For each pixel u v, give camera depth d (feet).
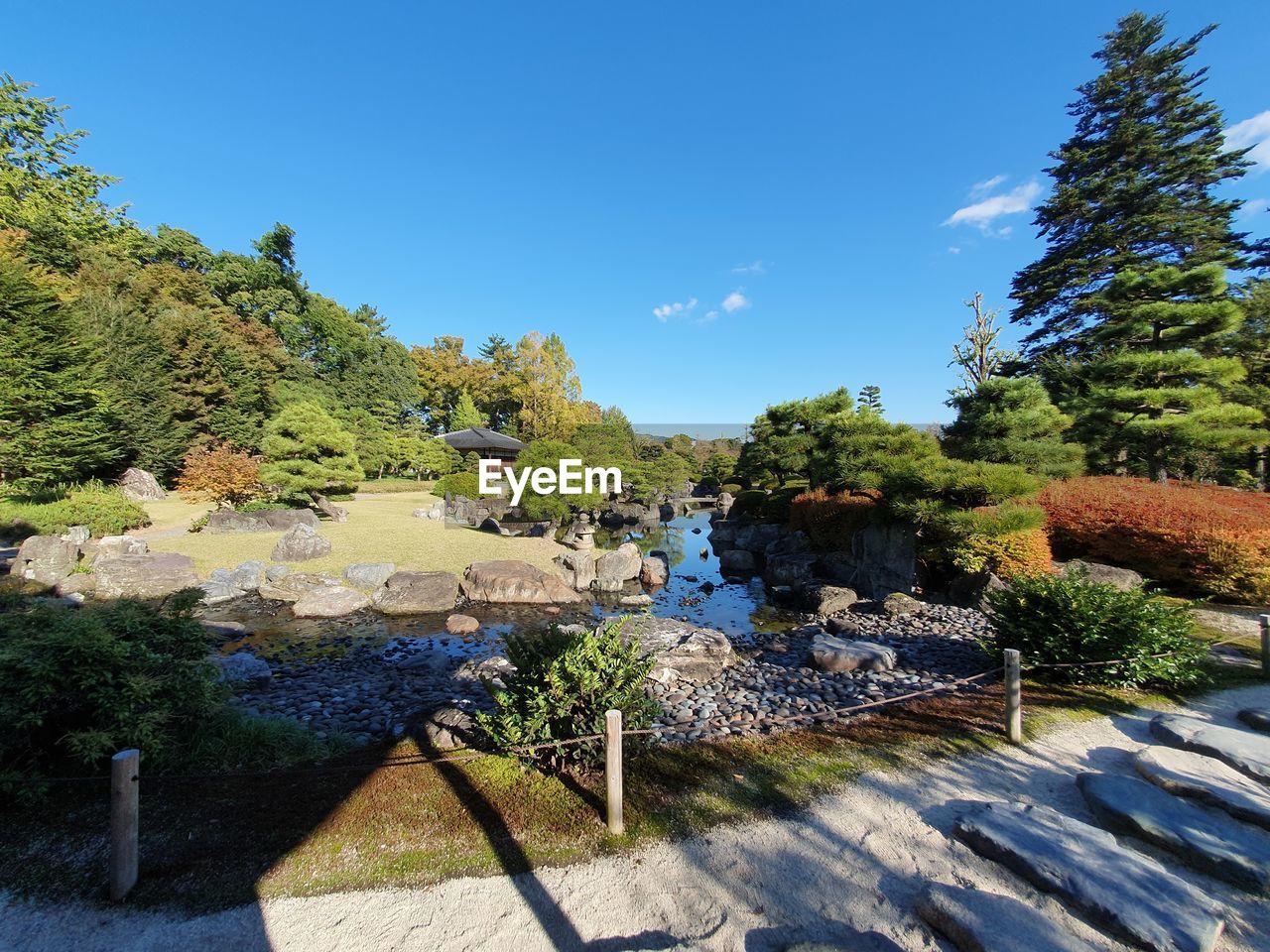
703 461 211.61
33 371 53.31
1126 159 71.67
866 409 62.28
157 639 13.96
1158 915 8.43
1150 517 32.63
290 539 44.83
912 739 15.58
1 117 95.25
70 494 52.54
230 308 116.26
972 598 32.76
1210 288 43.62
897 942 8.57
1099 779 12.58
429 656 28.19
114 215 107.14
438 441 118.83
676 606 41.88
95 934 8.68
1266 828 10.78
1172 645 18.67
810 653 24.61
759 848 10.91
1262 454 57.11
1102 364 44.32
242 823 11.54
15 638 12.57
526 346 155.02
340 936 8.73
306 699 22.30
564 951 8.45
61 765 12.57
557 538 73.00
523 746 13.29
